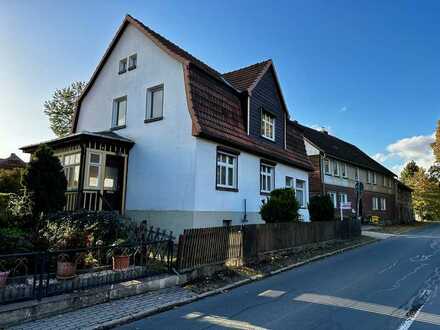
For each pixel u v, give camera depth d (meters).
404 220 51.12
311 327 5.81
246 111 17.53
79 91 33.16
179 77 14.81
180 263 8.99
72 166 14.74
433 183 53.69
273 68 20.44
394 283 9.06
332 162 33.66
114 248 8.22
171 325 6.06
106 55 18.27
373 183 42.50
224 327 5.89
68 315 6.34
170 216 14.05
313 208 19.34
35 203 11.23
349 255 14.52
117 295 7.38
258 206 17.55
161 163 14.77
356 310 6.73
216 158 14.85
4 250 7.39
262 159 18.33
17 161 39.94
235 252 10.92
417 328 5.74
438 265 11.82
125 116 16.91
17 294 6.16
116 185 15.59
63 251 6.85
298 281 9.42
